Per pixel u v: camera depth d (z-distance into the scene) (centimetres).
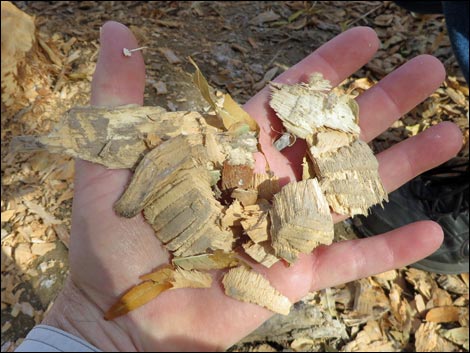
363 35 23
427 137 21
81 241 18
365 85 38
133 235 18
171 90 37
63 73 38
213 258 18
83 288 18
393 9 45
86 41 41
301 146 21
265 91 22
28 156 34
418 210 28
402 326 26
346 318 26
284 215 18
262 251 18
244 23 43
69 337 16
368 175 20
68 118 19
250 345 26
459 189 27
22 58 36
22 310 28
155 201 18
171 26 42
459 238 27
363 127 23
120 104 20
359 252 19
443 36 42
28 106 36
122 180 19
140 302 17
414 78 22
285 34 42
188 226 18
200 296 18
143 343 17
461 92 37
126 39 19
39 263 29
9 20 35
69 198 32
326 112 21
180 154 18
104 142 19
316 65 24
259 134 21
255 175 20
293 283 18
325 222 18
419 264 28
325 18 44
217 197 19
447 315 26
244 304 18
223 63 39
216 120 21
